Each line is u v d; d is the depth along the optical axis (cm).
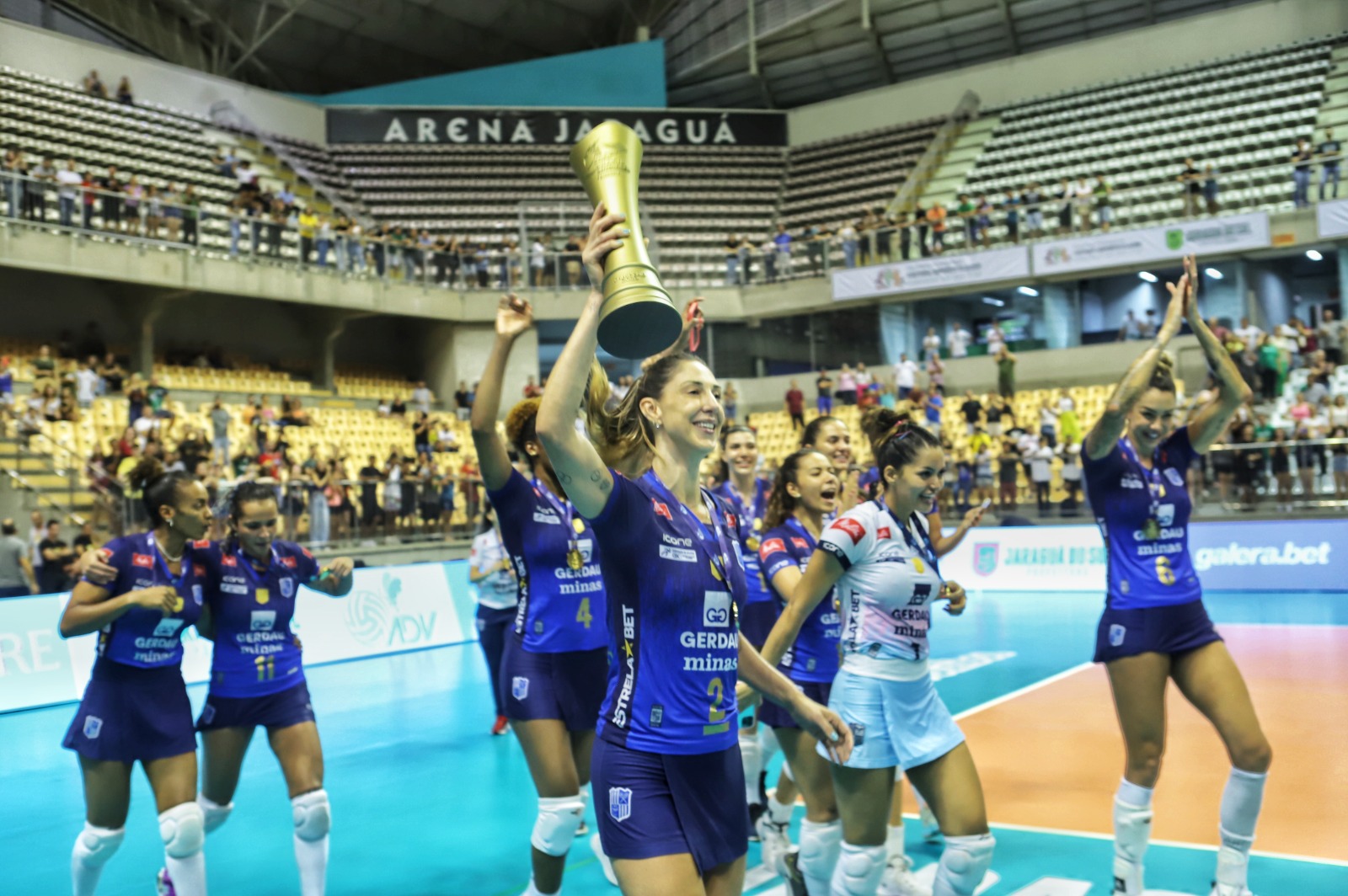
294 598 461
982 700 836
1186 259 431
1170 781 595
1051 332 2270
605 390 305
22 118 2186
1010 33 2947
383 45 3181
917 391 2031
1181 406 1770
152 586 417
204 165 2406
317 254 2172
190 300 2278
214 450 1697
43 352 1973
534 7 3164
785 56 3128
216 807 448
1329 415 1593
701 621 267
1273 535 1532
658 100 3106
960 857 339
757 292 2466
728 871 270
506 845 539
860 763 355
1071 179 2562
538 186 2889
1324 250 2027
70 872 523
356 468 1972
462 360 2419
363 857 525
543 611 417
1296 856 467
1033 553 1697
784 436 2305
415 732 821
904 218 2392
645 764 260
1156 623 415
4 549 1173
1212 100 2516
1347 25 2509
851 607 365
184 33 2980
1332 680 859
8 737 864
